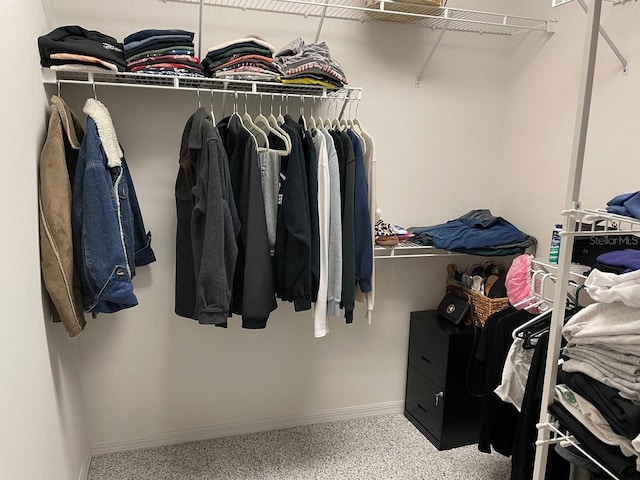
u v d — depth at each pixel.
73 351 1.99
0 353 1.13
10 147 1.28
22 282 1.34
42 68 1.65
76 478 1.91
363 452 2.31
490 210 2.66
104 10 1.94
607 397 1.11
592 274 1.14
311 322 2.45
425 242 2.33
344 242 1.98
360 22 2.29
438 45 2.42
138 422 2.28
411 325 2.59
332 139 1.93
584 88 1.12
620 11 1.92
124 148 2.05
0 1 1.24
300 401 2.52
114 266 1.62
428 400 2.43
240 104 2.16
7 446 1.16
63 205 1.57
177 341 2.26
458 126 2.54
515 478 1.67
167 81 1.87
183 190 1.95
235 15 2.10
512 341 1.88
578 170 1.16
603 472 1.21
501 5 2.48
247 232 1.82
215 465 2.18
